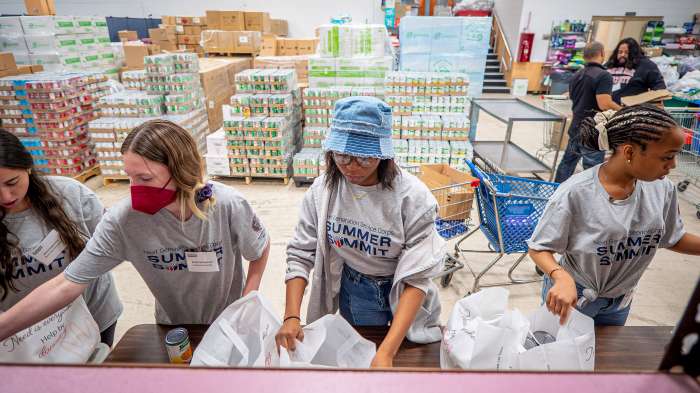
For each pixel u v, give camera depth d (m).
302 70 6.31
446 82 4.57
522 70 10.94
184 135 1.07
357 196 1.17
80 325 1.12
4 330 1.01
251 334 1.03
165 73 4.69
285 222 3.87
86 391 0.36
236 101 4.55
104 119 4.58
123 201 1.14
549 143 5.70
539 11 10.38
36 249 1.21
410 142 4.58
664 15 10.41
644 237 1.25
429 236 1.17
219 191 1.24
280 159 4.65
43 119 4.17
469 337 1.00
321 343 0.97
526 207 2.55
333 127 1.04
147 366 0.38
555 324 1.10
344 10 11.65
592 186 1.24
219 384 0.37
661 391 0.36
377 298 1.35
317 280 1.32
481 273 2.71
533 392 0.36
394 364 1.13
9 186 1.07
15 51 5.23
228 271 1.34
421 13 8.70
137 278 2.95
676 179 4.57
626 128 1.09
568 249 1.34
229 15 8.56
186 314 1.40
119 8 11.98
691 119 4.16
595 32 10.22
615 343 1.19
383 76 4.88
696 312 0.34
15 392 0.36
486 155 4.79
